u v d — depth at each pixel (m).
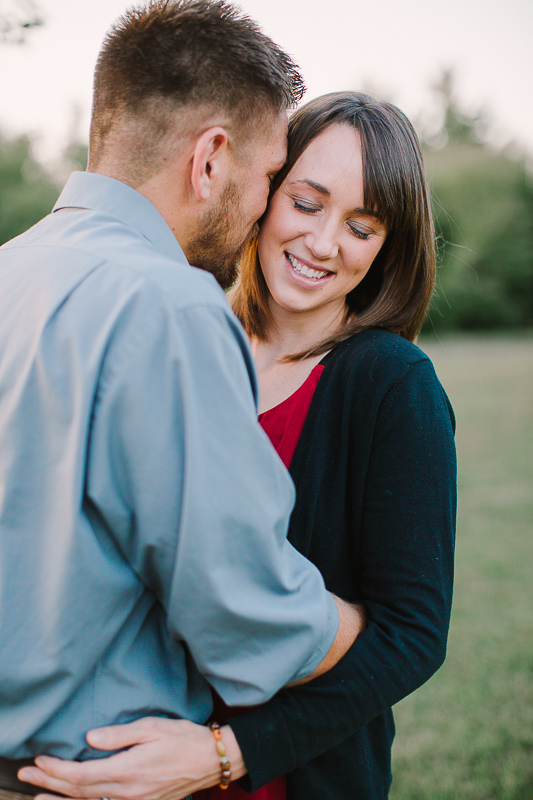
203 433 0.80
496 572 4.17
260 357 1.46
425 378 1.14
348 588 1.15
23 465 0.81
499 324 26.92
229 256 1.16
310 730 0.94
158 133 0.99
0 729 0.83
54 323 0.83
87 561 0.79
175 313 0.81
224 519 0.80
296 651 0.87
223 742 0.90
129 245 0.91
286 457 1.17
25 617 0.81
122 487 0.80
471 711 2.78
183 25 0.97
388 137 1.18
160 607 0.90
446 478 1.08
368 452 1.11
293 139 1.21
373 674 0.98
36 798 0.85
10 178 24.55
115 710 0.85
